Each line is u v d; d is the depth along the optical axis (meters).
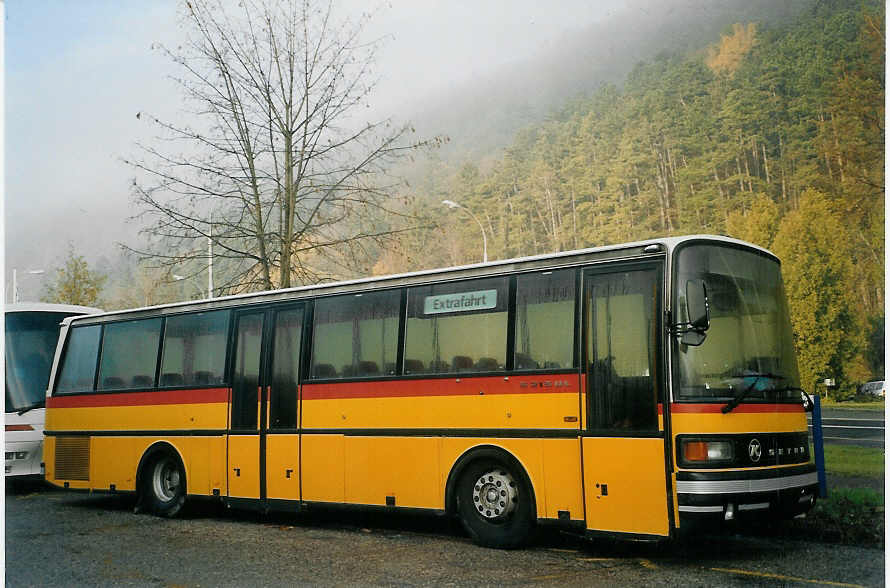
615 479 8.78
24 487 18.39
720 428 8.39
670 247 8.87
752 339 9.19
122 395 14.05
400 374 10.76
